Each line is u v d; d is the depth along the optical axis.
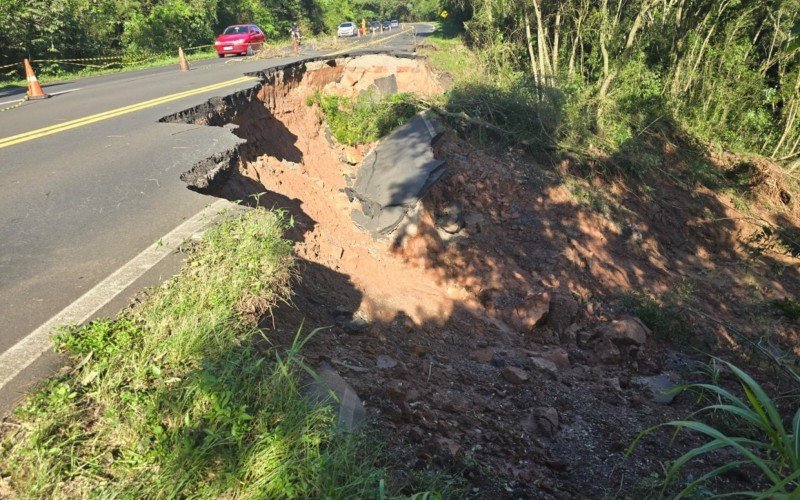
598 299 11.38
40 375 3.07
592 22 21.42
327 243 9.28
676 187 17.83
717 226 16.50
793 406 6.82
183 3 32.00
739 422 6.41
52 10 22.42
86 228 5.25
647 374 8.53
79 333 3.42
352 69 18.75
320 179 12.98
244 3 39.56
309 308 5.85
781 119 23.19
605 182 15.87
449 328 8.67
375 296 8.43
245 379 3.25
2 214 5.61
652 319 10.36
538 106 16.34
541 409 5.81
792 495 2.22
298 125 15.08
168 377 3.14
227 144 8.19
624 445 5.56
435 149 13.62
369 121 15.55
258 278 4.42
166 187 6.35
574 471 4.96
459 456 4.26
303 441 2.88
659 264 13.91
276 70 15.47
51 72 21.72
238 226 5.09
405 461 3.82
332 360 4.81
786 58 22.41
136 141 8.33
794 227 18.20
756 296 13.46
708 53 23.89
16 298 3.96
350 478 2.85
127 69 22.91
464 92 16.94
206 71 17.67
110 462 2.61
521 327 9.62
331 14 56.56
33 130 9.19
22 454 2.53
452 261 11.04
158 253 4.56
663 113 20.80
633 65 21.30
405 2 80.56
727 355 9.91
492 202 13.35
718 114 23.53
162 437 2.75
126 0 28.89
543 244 12.48
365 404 4.32
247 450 2.79
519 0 22.12
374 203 11.27
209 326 3.52
